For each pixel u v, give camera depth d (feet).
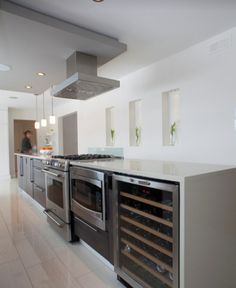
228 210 4.68
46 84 10.80
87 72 7.36
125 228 5.43
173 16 5.75
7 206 12.18
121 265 5.41
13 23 5.34
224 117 6.70
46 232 8.54
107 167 5.71
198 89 7.44
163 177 4.20
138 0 5.05
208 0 5.11
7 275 5.72
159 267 4.71
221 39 6.73
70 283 5.39
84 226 6.92
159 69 8.93
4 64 8.16
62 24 5.74
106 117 12.52
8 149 21.88
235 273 4.88
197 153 7.49
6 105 21.66
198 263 4.08
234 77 6.46
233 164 6.49
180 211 3.89
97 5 5.19
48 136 25.22
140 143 10.48
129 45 7.41
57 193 8.48
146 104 9.64
